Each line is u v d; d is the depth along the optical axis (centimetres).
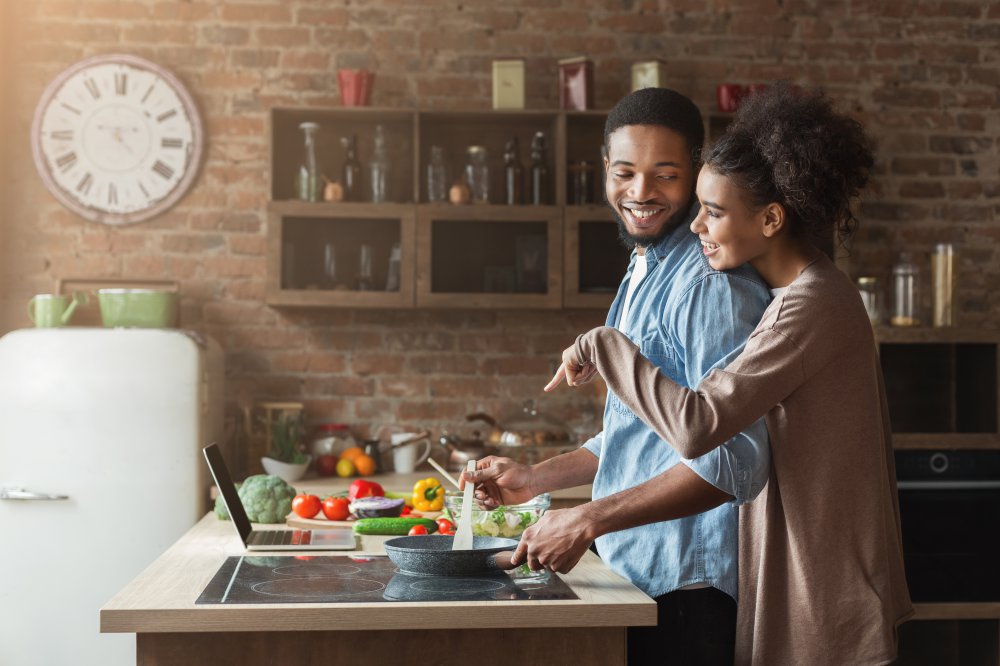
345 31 422
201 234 417
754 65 430
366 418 421
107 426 358
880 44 434
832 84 432
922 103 434
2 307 411
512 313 425
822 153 164
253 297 419
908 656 394
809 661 165
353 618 166
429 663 174
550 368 425
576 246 392
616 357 170
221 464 241
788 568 170
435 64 424
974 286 433
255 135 420
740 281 175
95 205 412
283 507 276
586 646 176
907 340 386
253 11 420
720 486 167
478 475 218
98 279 411
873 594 164
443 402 423
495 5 425
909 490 375
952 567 374
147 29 417
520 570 195
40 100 411
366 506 265
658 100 190
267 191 412
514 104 402
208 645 172
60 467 356
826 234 174
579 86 403
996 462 380
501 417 423
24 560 356
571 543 171
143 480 358
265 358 419
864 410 168
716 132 410
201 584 184
